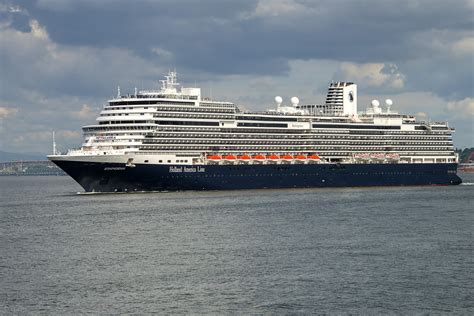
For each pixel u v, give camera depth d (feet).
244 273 467.93
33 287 436.35
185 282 445.78
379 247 557.74
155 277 458.91
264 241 589.73
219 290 427.33
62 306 398.21
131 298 412.57
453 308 390.83
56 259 518.78
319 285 436.76
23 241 605.31
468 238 601.62
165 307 395.96
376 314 381.60
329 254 529.45
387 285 435.53
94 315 383.24
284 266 488.02
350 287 431.43
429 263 495.00
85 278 458.09
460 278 451.53
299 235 621.31
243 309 391.24
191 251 545.03
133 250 551.59
